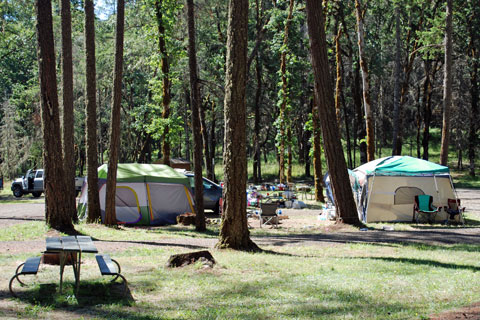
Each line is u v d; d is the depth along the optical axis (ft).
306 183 154.71
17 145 187.21
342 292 23.12
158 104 105.40
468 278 26.11
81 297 21.57
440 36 92.99
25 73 189.26
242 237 37.32
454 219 58.08
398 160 62.34
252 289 23.65
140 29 108.17
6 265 28.71
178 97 153.07
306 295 22.62
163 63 94.38
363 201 61.46
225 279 25.64
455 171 176.96
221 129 194.70
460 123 175.52
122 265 29.37
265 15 117.80
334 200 55.11
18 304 20.16
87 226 53.93
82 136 176.55
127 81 159.12
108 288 23.22
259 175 148.56
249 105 149.59
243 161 37.32
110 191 56.90
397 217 59.93
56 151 44.52
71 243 22.43
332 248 38.81
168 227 60.44
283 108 106.01
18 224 51.80
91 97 57.72
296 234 50.42
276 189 111.04
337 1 100.78
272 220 61.52
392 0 108.06
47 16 42.96
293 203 86.17
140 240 42.98
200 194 55.01
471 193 112.37
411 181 60.03
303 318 18.84
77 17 99.04
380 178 60.44
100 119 176.14
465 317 18.40
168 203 66.28
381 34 141.49
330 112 53.72
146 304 20.83
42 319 18.15
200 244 40.96
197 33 117.50
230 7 36.86
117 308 19.98
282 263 30.48
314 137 93.86
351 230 51.72
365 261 31.76
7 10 104.88
